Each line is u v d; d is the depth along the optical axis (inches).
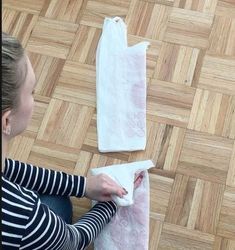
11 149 48.5
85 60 53.5
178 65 52.9
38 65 53.2
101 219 41.9
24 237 32.0
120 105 50.4
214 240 44.0
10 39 30.9
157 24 55.7
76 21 56.1
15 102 31.2
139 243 43.2
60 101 51.1
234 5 56.7
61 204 42.3
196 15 56.1
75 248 37.8
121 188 43.3
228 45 54.1
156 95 51.2
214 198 45.8
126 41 54.3
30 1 57.3
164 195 46.0
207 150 48.1
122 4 57.1
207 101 50.7
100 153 48.4
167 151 48.2
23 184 40.9
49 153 48.4
